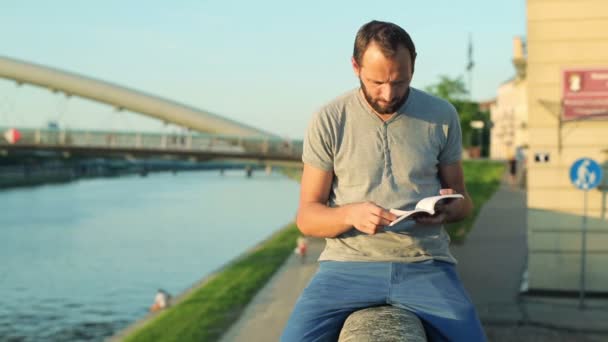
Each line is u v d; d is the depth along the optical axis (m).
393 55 1.92
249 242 42.06
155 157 63.22
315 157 2.17
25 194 100.62
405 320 1.80
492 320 10.52
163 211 66.62
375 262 2.07
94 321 24.83
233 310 14.45
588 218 11.72
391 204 2.10
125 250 40.59
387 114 2.10
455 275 2.10
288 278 18.33
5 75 80.19
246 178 181.62
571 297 11.83
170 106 82.19
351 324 1.83
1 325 24.36
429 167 2.13
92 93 81.56
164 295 16.94
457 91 60.25
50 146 62.22
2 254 40.53
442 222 2.13
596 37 11.44
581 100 11.57
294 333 1.96
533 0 11.61
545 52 11.65
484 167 49.44
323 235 2.09
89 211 68.00
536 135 11.84
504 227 22.14
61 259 38.44
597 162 11.44
